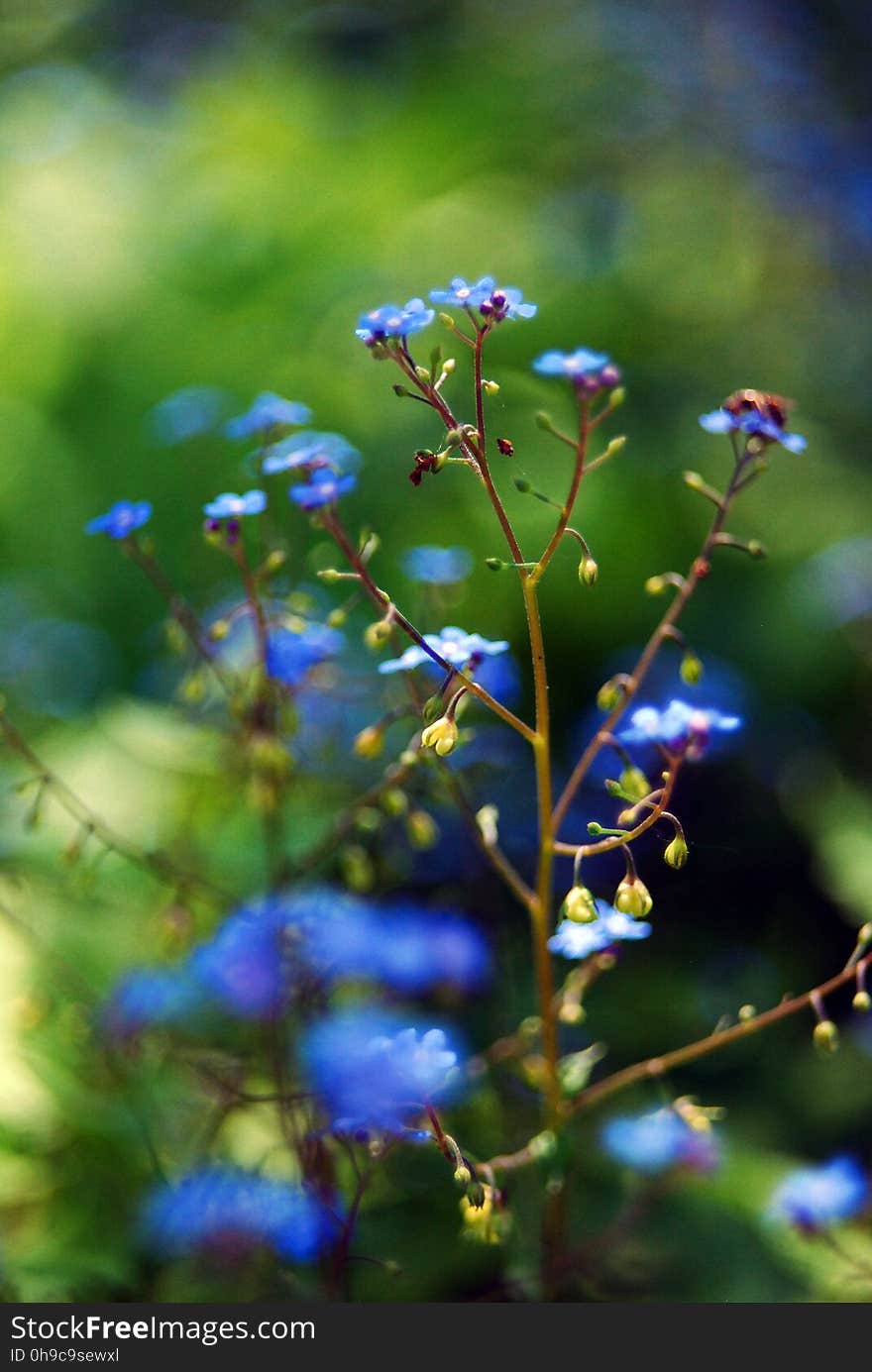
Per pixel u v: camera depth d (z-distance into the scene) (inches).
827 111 37.9
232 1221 15.7
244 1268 15.9
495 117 34.8
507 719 14.8
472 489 24.1
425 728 14.5
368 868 16.4
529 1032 16.3
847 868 18.9
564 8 41.3
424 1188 16.6
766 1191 16.7
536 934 15.2
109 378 28.1
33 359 28.5
